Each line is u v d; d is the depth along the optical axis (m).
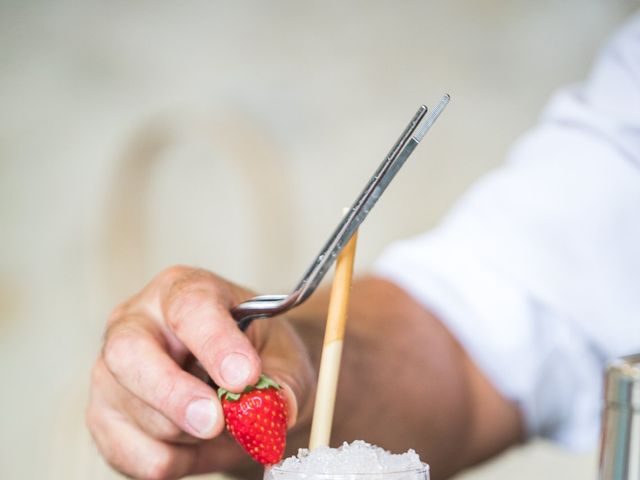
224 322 0.47
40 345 1.81
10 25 1.83
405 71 1.94
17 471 1.79
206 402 0.46
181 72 1.88
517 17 1.95
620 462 0.49
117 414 0.53
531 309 0.80
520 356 0.79
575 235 0.82
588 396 0.83
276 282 1.77
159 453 0.52
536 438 0.85
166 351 0.51
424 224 1.94
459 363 0.79
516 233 0.82
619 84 0.84
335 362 0.45
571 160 0.84
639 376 0.49
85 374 1.05
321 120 1.92
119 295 1.63
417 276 0.82
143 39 1.87
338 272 0.45
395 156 0.42
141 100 1.87
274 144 1.90
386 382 0.72
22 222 1.83
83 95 1.85
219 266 1.78
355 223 0.43
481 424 0.80
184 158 1.78
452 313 0.80
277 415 0.45
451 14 1.94
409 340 0.76
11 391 1.81
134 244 1.67
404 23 1.94
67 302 1.82
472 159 1.95
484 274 0.81
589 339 0.81
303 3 1.91
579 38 1.97
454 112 1.94
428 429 0.74
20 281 1.82
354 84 1.93
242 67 1.90
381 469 0.39
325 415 0.45
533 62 1.96
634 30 0.84
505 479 1.72
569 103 0.87
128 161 1.71
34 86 1.84
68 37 1.85
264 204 1.76
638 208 0.81
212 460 0.54
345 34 1.93
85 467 0.99
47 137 1.84
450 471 0.78
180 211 1.76
